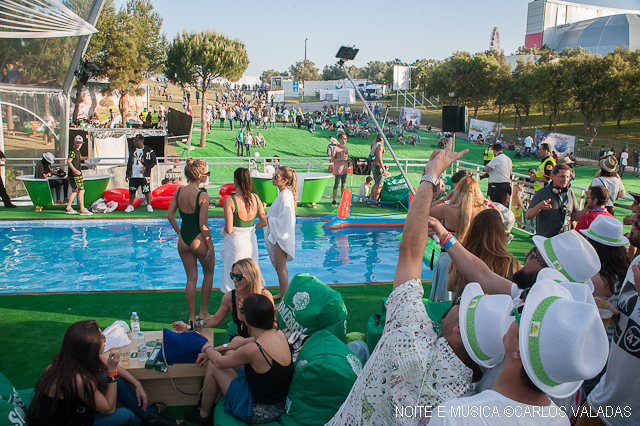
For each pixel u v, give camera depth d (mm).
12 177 12461
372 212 11414
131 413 3047
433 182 1717
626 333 2266
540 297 1215
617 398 2285
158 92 56188
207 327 3992
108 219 10055
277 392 2994
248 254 5156
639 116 35500
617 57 35719
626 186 20594
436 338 1571
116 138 15617
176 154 23406
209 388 3188
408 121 40656
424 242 1683
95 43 26453
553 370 1101
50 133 14008
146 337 3896
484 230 3230
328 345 3312
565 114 41156
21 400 2887
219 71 25391
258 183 11289
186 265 4742
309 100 68500
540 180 8070
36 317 4965
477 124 36188
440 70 50000
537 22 95000
